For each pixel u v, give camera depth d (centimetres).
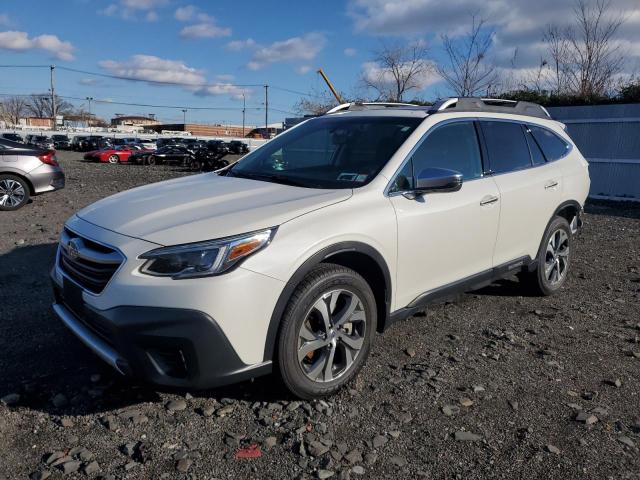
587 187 577
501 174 461
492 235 444
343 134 424
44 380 344
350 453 280
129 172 2436
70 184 1525
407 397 338
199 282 280
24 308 465
